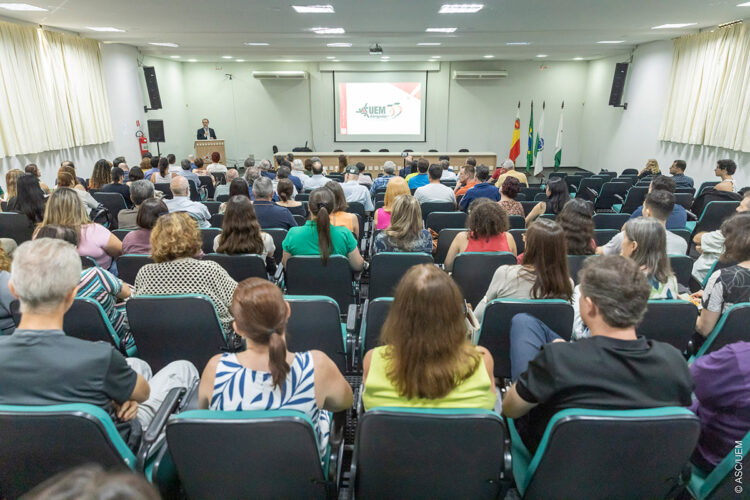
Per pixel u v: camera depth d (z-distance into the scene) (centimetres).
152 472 132
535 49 1105
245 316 121
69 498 51
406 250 305
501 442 117
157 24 752
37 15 671
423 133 1393
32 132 733
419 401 125
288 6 616
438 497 130
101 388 127
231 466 120
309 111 1391
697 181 872
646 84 1040
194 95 1382
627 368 118
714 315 200
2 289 196
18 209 380
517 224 398
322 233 272
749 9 644
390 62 1348
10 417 109
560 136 1258
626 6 622
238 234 272
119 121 1010
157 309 195
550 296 202
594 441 112
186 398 169
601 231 362
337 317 205
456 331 122
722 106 785
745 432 129
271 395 125
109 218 470
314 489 125
